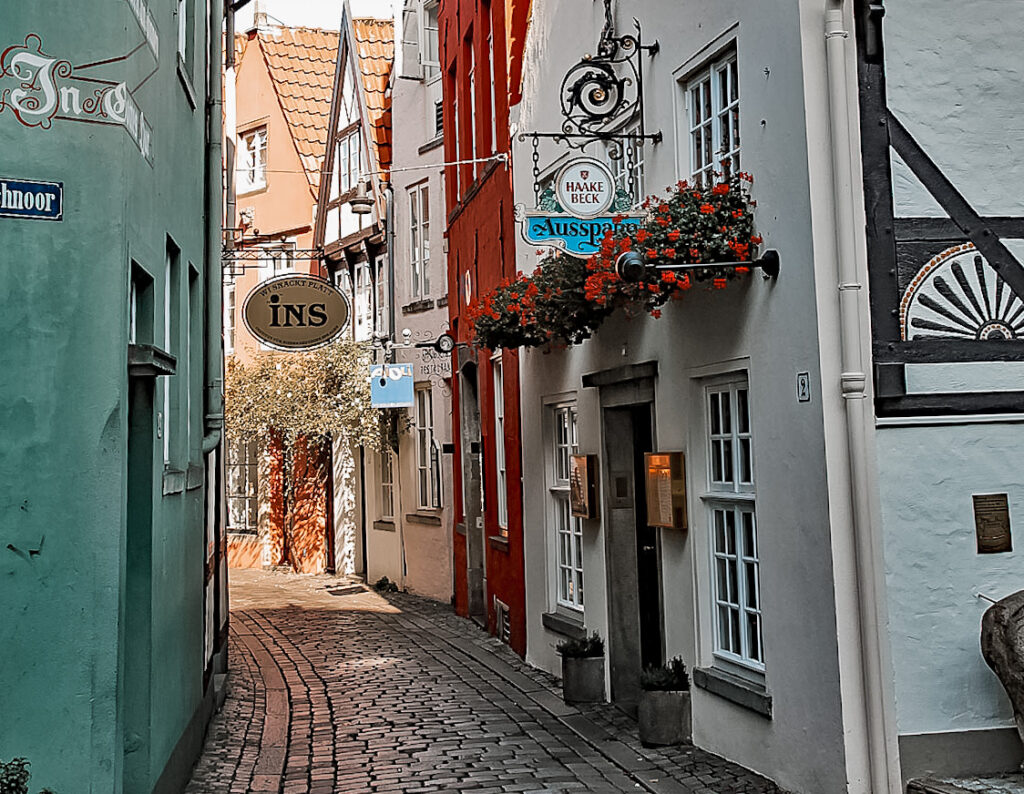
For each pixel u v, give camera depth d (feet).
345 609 58.90
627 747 27.96
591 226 26.96
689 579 27.58
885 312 21.27
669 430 28.53
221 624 37.88
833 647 21.06
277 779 26.30
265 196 82.89
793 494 22.43
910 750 20.79
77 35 18.21
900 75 21.67
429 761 27.61
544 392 39.11
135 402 20.45
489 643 46.42
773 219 23.07
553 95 37.91
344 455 74.33
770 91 23.11
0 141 17.78
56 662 17.53
